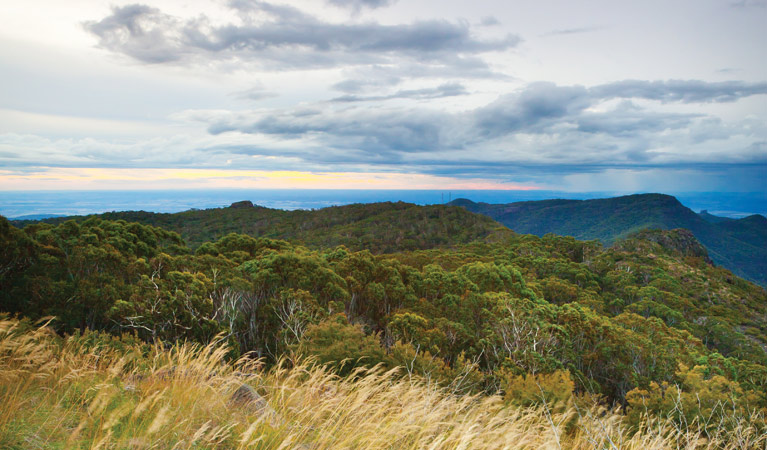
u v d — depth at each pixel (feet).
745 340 159.33
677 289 221.46
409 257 169.07
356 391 16.84
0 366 13.43
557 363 75.05
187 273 83.35
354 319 93.86
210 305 76.18
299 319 75.92
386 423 14.74
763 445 22.53
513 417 17.63
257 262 98.73
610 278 233.14
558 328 84.84
